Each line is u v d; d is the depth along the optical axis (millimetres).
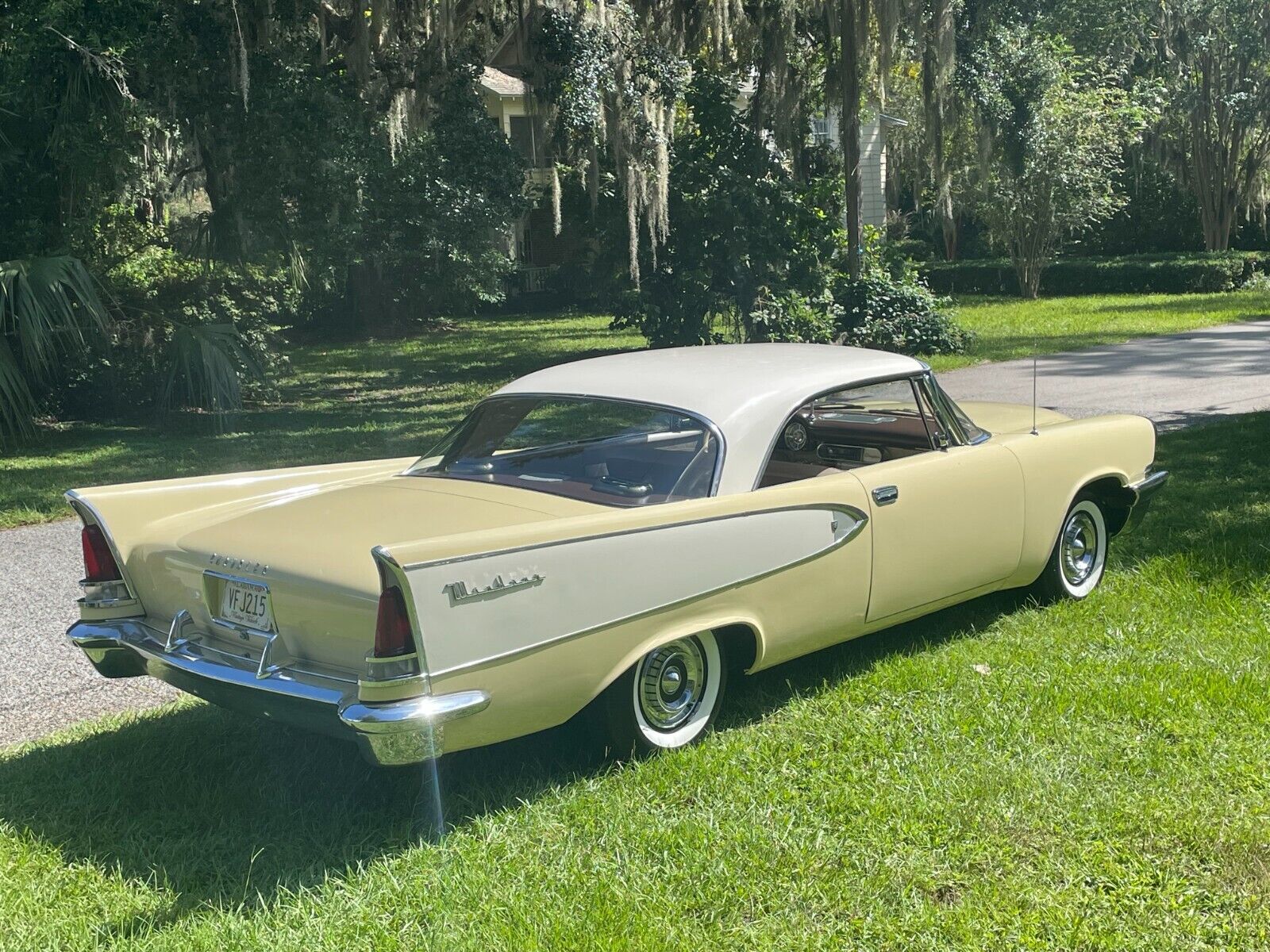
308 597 3752
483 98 18234
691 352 5461
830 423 5035
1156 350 19547
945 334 19531
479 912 3297
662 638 4125
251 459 12094
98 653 4434
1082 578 6098
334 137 15594
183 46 14547
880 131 32094
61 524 9289
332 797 4074
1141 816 3705
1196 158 38625
